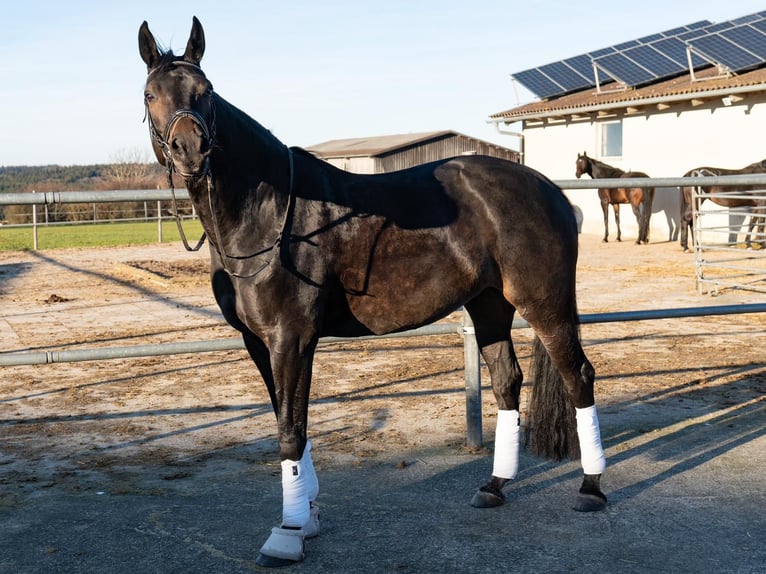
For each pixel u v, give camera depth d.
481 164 3.87
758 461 4.57
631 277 14.01
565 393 4.22
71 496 4.22
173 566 3.37
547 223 3.80
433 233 3.63
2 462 4.88
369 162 39.41
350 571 3.30
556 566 3.30
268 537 3.59
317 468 4.66
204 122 3.02
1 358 4.28
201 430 5.59
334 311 3.57
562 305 3.86
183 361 8.10
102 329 9.84
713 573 3.21
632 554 3.40
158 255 20.30
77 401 6.49
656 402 6.01
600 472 3.96
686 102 20.28
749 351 8.03
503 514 3.88
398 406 6.12
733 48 19.58
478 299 4.05
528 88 25.95
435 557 3.41
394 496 4.16
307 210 3.44
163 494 4.24
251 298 3.34
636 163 22.05
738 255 16.98
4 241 26.02
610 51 25.91
